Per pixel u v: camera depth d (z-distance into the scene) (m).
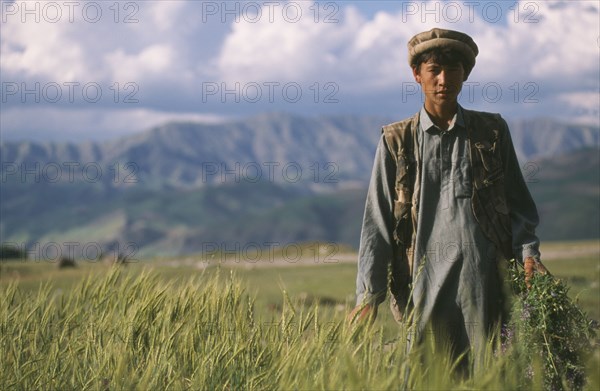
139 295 4.93
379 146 4.33
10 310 5.13
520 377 3.36
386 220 4.30
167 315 4.57
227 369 4.04
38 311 5.05
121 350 4.25
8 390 4.08
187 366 4.23
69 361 4.34
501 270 4.13
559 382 3.63
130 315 4.64
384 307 4.23
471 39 4.21
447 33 4.18
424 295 4.14
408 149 4.25
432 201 4.18
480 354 3.83
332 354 3.70
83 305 5.04
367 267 4.27
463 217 4.13
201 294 4.75
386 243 4.29
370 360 3.44
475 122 4.21
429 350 3.40
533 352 3.68
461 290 4.10
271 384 3.74
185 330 4.53
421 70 4.25
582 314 3.88
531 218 4.25
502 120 4.26
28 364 4.29
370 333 3.68
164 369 4.03
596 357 3.51
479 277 4.09
